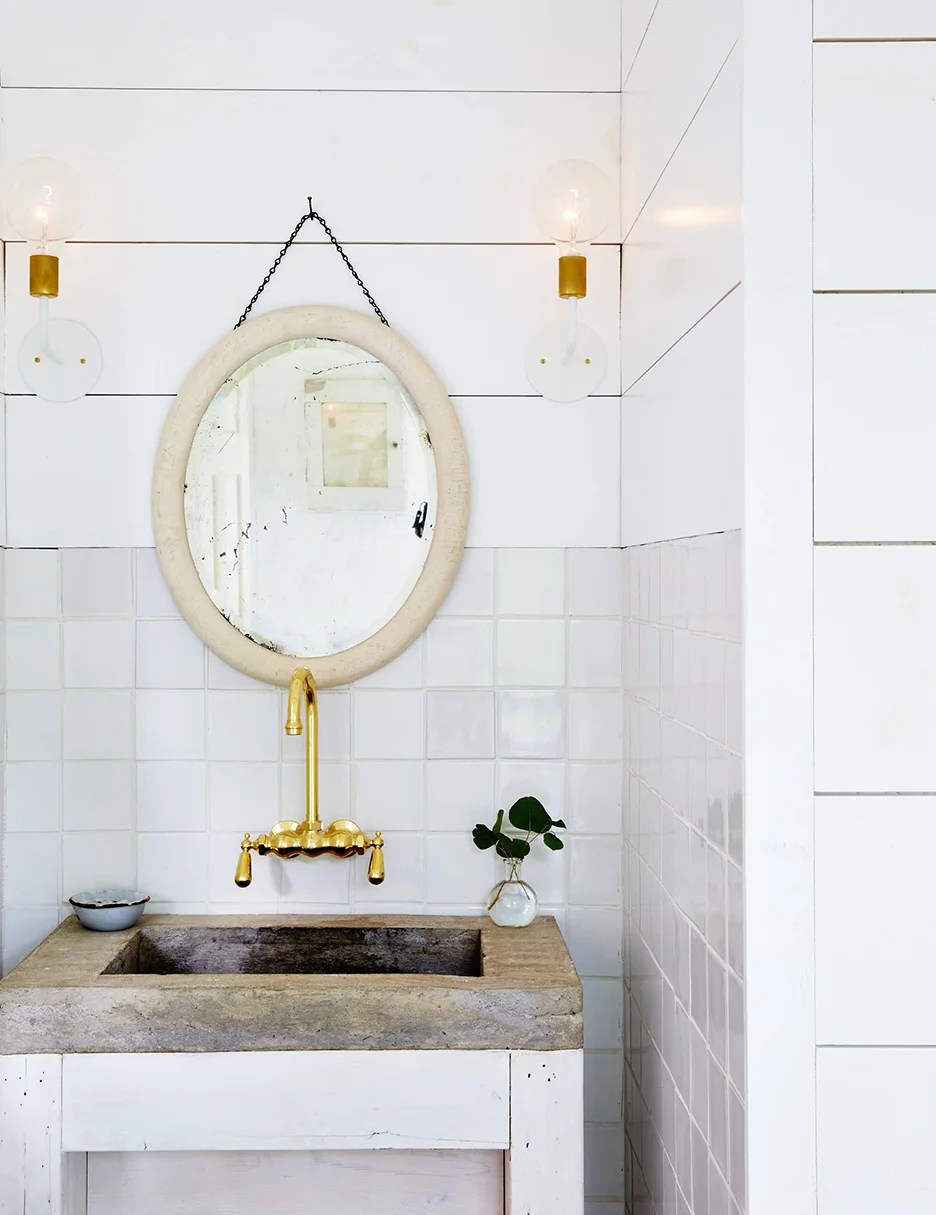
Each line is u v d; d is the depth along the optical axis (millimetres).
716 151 1372
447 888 2107
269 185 2094
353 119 2094
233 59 2088
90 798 2096
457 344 2104
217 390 2066
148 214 2088
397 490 2090
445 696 2107
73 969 1763
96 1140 1667
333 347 2082
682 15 1563
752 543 1250
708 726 1438
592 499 2107
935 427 1252
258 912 2096
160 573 2092
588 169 1926
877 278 1250
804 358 1251
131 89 2082
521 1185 1669
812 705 1255
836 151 1249
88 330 2076
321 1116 1666
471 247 2102
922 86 1248
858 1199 1258
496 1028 1660
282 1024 1663
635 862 1989
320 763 2098
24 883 2092
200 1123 1666
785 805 1254
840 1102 1257
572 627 2113
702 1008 1482
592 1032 2119
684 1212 1601
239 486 2084
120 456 2090
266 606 2086
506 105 2094
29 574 2088
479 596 2107
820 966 1257
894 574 1253
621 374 2094
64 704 2094
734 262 1286
